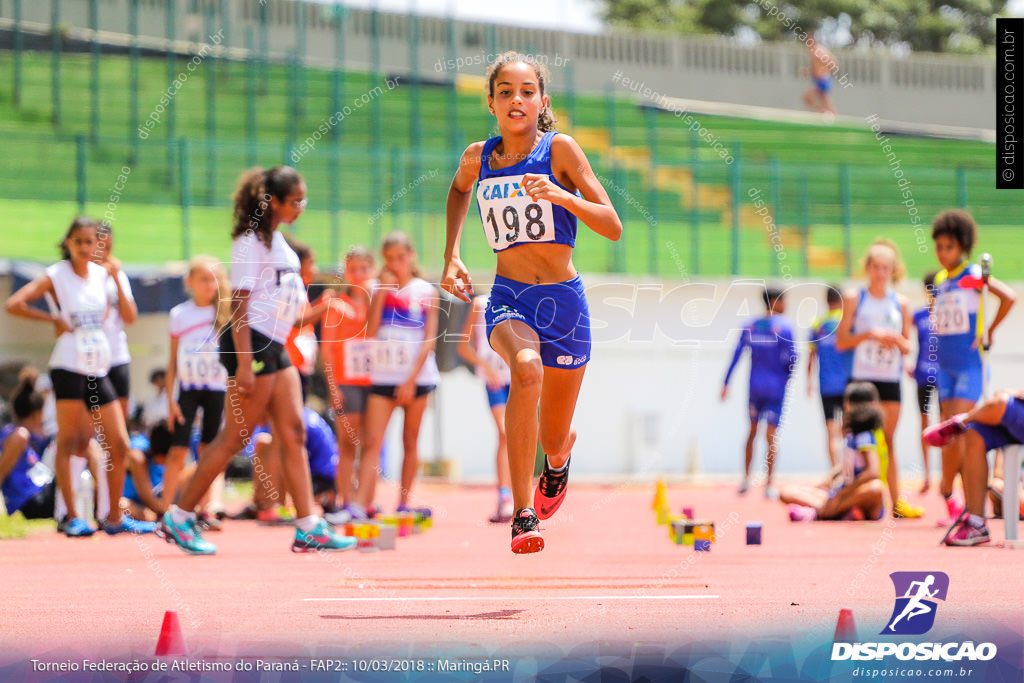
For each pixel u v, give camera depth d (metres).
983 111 111.56
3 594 15.51
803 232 68.81
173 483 27.36
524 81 14.74
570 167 14.73
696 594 15.02
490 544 24.06
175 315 27.41
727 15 137.50
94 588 16.12
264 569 18.80
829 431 35.47
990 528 26.19
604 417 53.84
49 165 70.50
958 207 77.81
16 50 81.50
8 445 29.91
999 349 56.00
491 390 29.84
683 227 72.56
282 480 30.97
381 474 43.78
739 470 54.38
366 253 28.47
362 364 28.39
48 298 25.83
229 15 91.81
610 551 21.75
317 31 95.00
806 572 17.66
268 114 85.81
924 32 139.38
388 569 18.58
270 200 20.28
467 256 60.78
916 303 54.94
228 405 20.84
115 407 26.25
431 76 97.38
